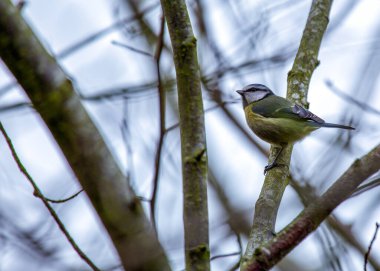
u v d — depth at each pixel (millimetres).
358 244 10070
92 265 5980
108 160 4582
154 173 6469
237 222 7836
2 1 4301
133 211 4582
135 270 4566
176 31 5953
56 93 4449
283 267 12062
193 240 5336
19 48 4352
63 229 5988
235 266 6891
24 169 6152
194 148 5629
